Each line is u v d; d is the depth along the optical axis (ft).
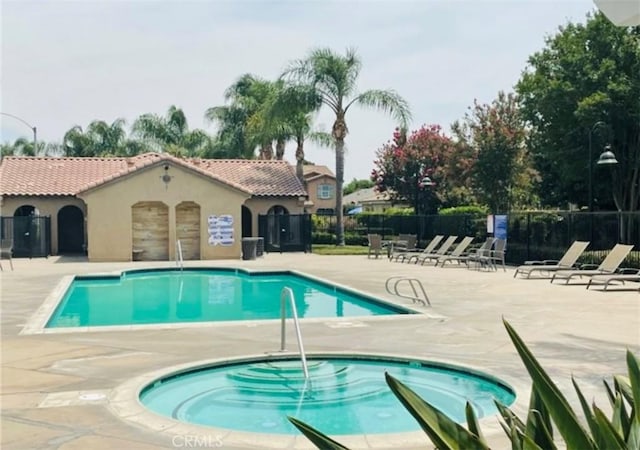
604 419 6.61
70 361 27.73
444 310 42.45
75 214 110.42
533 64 101.86
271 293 62.59
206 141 166.20
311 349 30.27
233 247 95.25
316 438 7.41
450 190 143.64
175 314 50.34
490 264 75.97
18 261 89.97
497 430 18.42
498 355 28.66
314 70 108.88
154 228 94.07
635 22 11.18
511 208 120.98
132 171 90.99
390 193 163.94
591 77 90.33
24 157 110.01
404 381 26.58
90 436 17.92
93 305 55.47
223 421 21.94
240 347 30.76
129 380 24.16
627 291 53.31
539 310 42.47
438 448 7.02
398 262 85.92
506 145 117.08
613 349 29.78
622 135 92.99
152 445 17.20
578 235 75.41
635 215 68.64
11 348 30.55
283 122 116.26
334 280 63.10
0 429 18.56
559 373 25.11
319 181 206.28
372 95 109.09
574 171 96.37
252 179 113.09
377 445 17.11
